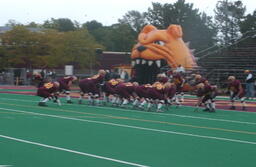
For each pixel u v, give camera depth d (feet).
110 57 206.80
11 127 46.21
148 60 118.73
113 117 58.18
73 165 29.25
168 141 39.52
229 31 264.52
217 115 65.00
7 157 31.42
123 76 126.82
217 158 32.58
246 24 236.63
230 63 131.54
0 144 36.35
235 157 33.09
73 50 178.91
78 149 34.78
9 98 90.94
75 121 52.65
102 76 77.05
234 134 44.98
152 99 68.74
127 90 73.00
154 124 51.67
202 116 62.85
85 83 76.89
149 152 34.22
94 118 56.39
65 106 73.05
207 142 39.50
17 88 139.64
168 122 54.19
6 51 180.24
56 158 31.32
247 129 49.32
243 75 120.57
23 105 73.26
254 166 30.27
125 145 36.99
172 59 117.80
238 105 84.12
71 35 177.99
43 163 29.76
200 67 123.24
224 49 143.84
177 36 120.06
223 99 100.89
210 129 48.47
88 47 181.98
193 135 43.42
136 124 51.21
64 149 34.65
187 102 90.02
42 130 44.52
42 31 191.93
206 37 267.80
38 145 36.14
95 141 38.60
